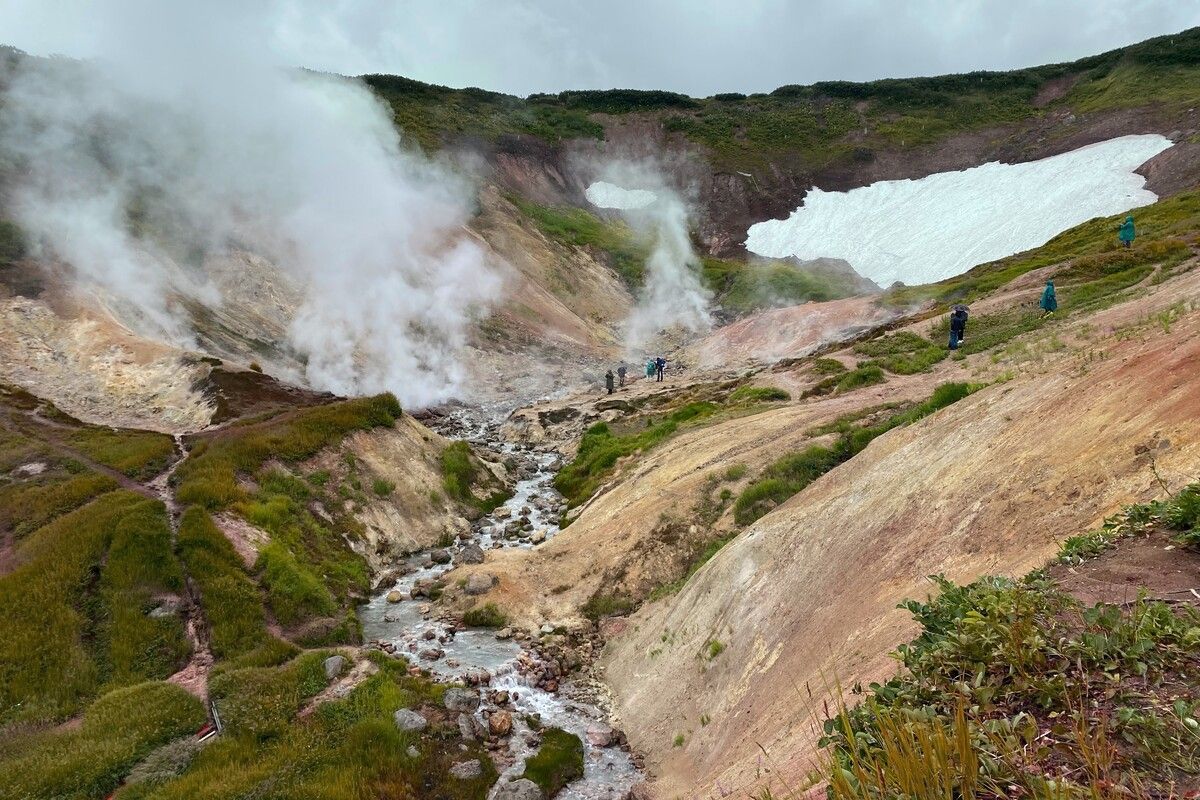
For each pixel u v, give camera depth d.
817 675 9.35
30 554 18.52
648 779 12.59
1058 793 2.94
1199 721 3.61
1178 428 7.66
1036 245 61.62
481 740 14.21
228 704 14.23
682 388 42.62
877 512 12.52
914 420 18.64
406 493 27.14
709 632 14.59
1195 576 5.17
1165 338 10.55
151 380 33.94
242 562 19.36
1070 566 6.09
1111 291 29.12
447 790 12.68
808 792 5.43
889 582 10.08
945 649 4.91
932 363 29.53
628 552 20.69
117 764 12.51
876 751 3.68
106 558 18.39
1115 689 4.02
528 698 16.06
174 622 17.03
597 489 28.36
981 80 104.12
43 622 16.25
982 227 69.38
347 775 12.35
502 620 19.56
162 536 19.17
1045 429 10.28
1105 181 65.25
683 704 13.75
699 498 21.47
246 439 25.83
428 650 17.95
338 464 26.52
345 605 20.41
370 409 29.75
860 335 41.88
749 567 14.99
